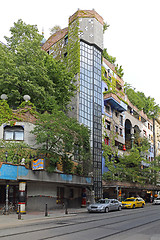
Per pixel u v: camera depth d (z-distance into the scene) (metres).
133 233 13.13
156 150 66.94
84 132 29.02
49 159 24.80
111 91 42.19
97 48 43.50
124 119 49.66
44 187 27.00
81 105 38.28
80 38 41.59
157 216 21.95
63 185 30.31
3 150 24.08
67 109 34.44
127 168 41.62
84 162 32.19
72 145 26.64
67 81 32.72
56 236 11.97
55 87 32.56
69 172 28.89
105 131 41.50
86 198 35.44
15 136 25.91
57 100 32.62
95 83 41.50
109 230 13.95
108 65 47.00
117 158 44.41
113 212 26.30
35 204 25.70
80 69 40.03
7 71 26.56
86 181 31.78
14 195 25.17
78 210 27.59
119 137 46.12
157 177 51.59
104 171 39.41
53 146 25.61
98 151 39.00
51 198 27.75
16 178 21.58
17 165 21.83
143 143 51.00
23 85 27.20
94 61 42.34
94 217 20.86
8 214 21.28
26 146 24.84
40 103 29.61
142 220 18.83
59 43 46.53
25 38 29.05
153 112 67.94
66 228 14.55
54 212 24.56
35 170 23.00
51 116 25.61
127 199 34.59
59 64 33.44
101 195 37.53
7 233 12.84
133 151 44.47
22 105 26.75
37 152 24.83
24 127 25.97
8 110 26.12
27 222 17.38
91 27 43.09
